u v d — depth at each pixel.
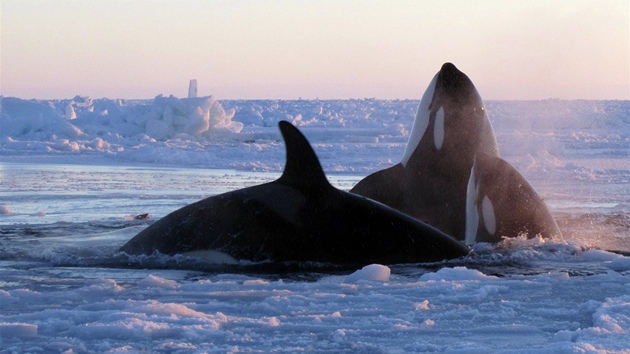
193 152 111.75
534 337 18.36
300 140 29.06
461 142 35.59
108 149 123.31
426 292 23.80
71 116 181.38
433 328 19.30
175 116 150.62
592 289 24.31
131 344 17.59
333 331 19.03
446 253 29.88
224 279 26.33
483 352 16.58
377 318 20.27
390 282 25.48
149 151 105.81
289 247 28.70
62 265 29.56
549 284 24.89
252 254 28.92
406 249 29.28
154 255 30.16
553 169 82.25
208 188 65.94
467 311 20.94
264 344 17.73
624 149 121.62
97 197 57.72
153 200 55.56
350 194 29.88
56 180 73.44
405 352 17.06
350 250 28.69
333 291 23.97
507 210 32.84
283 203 29.20
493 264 29.64
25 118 143.62
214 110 155.38
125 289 24.19
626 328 18.34
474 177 33.41
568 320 20.11
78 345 17.47
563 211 48.66
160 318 19.55
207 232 29.59
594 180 72.94
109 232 37.72
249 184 70.06
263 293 23.47
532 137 131.62
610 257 31.03
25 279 26.59
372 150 120.50
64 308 21.73
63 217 45.41
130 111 160.38
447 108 35.78
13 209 49.78
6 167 90.69
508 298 23.02
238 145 135.75
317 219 28.89
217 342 17.86
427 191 35.84
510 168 33.31
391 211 30.05
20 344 17.73
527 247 31.92
